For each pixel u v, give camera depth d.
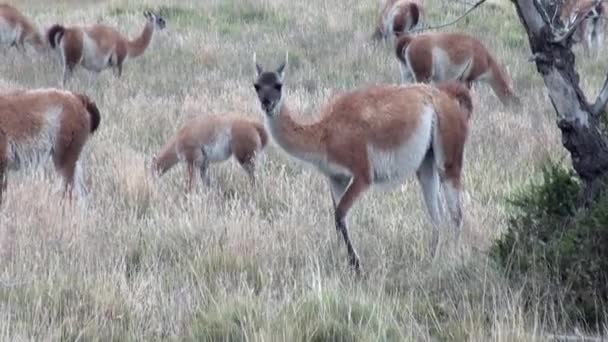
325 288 27.52
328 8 100.00
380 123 33.22
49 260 31.31
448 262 31.31
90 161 47.28
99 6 113.06
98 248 33.31
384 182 34.19
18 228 34.44
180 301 28.22
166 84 70.44
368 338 24.77
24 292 28.27
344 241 33.16
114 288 28.47
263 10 99.31
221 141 47.44
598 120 31.16
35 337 24.98
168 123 57.09
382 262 31.91
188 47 83.19
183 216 36.97
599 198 29.47
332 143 33.19
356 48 82.19
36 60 82.62
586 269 27.88
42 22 99.75
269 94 32.50
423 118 33.81
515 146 50.94
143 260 32.62
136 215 38.84
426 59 65.06
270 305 26.95
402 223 36.97
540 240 30.09
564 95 30.33
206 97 62.84
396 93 33.94
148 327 26.64
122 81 72.56
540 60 30.41
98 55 75.00
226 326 25.58
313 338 25.11
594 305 27.42
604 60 79.25
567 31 29.80
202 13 100.00
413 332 25.89
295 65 77.19
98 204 40.28
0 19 85.75
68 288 28.52
